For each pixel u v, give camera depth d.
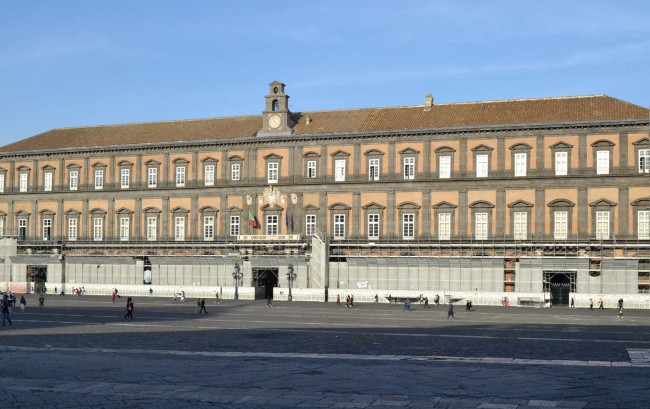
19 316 89.69
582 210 118.94
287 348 57.62
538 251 119.69
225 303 121.25
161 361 49.59
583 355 53.22
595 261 117.69
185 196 140.38
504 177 122.69
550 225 120.38
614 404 35.22
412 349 57.03
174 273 139.50
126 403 35.56
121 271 143.12
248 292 131.62
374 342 62.09
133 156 144.38
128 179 144.38
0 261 150.62
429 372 44.84
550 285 121.75
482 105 131.62
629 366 47.25
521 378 42.62
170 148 141.88
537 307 115.12
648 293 114.75
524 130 122.44
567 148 120.31
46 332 69.94
